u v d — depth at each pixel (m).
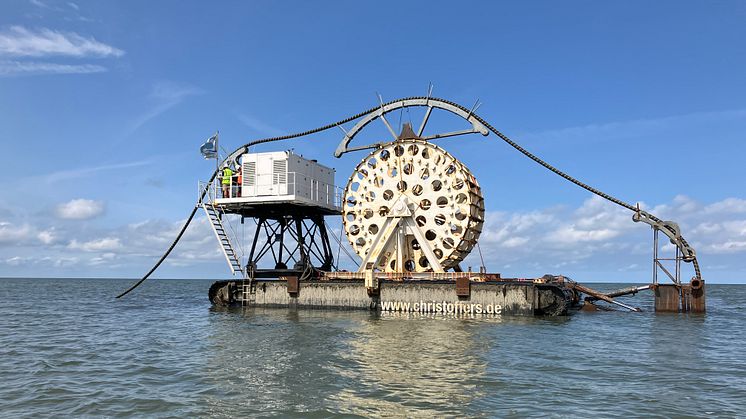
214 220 41.97
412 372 18.00
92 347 24.25
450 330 27.84
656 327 31.69
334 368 18.66
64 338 27.44
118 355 22.03
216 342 24.80
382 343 23.73
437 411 13.66
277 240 45.19
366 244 41.06
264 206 42.56
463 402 14.45
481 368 18.69
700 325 32.94
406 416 13.27
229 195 41.91
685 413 13.73
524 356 20.98
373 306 36.38
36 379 17.56
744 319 38.09
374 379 17.00
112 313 42.78
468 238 38.97
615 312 41.78
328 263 47.34
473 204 38.56
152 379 17.42
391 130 41.59
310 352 21.73
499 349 22.36
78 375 18.16
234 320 33.59
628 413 13.65
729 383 17.11
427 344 23.47
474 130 39.44
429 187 39.41
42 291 92.25
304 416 13.33
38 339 27.16
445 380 16.88
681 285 39.84
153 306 50.72
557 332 27.59
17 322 35.91
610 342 25.23
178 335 27.95
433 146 39.53
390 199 40.72
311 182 43.62
